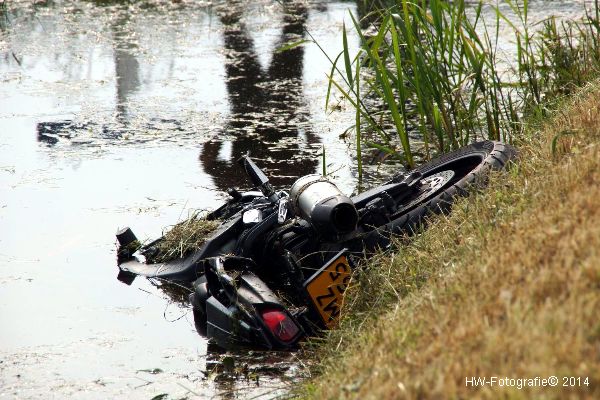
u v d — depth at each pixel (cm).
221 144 2839
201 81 3606
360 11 4794
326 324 1650
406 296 1511
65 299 1897
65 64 3891
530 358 983
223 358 1634
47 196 2431
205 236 2069
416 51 2581
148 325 1794
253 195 2134
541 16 4306
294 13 4859
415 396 1017
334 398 1205
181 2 5284
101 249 2134
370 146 2766
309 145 2803
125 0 5397
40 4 5303
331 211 1722
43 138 2917
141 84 3572
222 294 1781
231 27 4575
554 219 1327
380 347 1266
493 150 2017
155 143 2858
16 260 2067
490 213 1623
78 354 1669
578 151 1617
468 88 3025
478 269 1314
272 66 3816
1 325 1780
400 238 1847
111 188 2484
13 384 1562
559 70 2742
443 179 1997
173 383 1558
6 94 3441
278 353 1642
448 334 1135
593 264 1114
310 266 1844
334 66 2434
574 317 1022
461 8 2541
